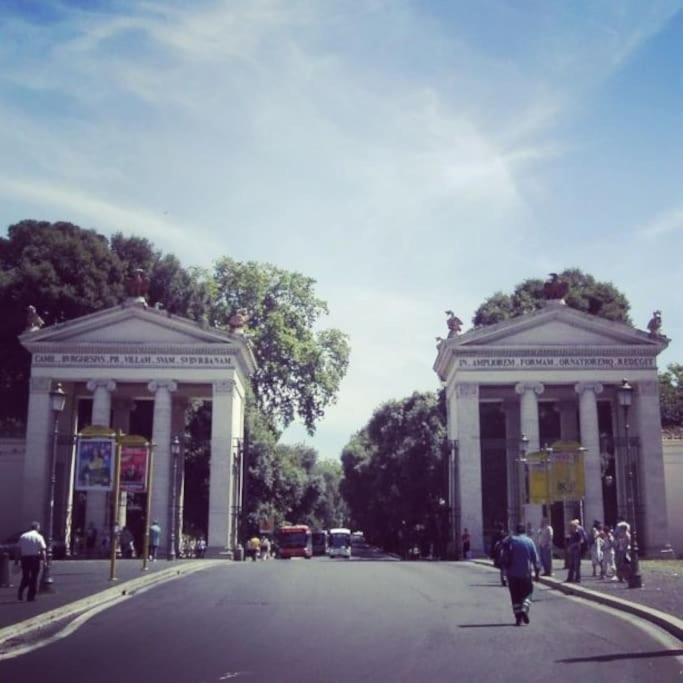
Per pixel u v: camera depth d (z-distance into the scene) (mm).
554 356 60125
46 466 58000
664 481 58906
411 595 28984
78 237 70688
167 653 17453
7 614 23062
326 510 153500
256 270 87562
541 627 21453
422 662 16281
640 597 27234
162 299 73125
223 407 58500
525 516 56594
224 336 59062
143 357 58969
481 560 50656
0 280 66438
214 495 57469
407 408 88500
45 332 58781
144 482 42156
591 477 58562
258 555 65375
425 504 79312
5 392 66812
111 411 64562
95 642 19031
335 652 17438
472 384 59812
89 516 57094
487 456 72812
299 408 86750
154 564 44562
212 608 25297
